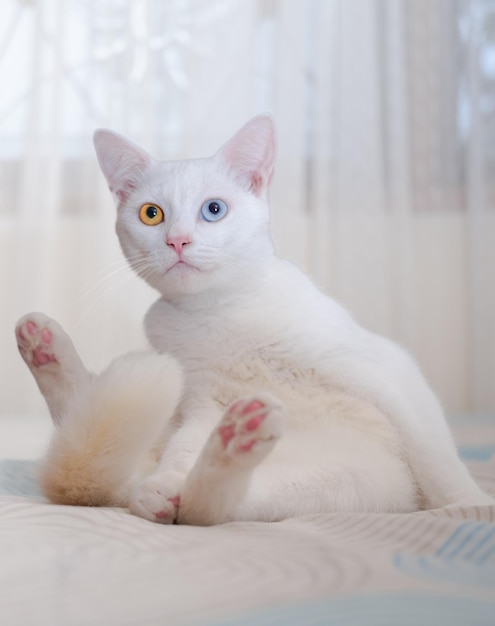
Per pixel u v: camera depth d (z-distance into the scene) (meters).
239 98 1.54
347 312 0.74
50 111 1.48
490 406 1.51
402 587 0.41
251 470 0.55
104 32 1.51
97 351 1.34
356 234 1.53
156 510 0.56
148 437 0.60
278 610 0.38
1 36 1.50
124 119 1.50
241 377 0.69
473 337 1.53
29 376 1.44
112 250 1.44
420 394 0.68
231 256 0.70
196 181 0.72
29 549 0.49
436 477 0.64
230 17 1.54
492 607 0.39
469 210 1.54
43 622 0.38
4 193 1.50
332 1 1.55
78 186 1.51
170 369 0.61
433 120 1.58
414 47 1.58
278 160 1.52
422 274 1.57
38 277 1.46
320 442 0.64
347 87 1.55
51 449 0.62
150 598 0.40
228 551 0.48
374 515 0.55
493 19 1.56
